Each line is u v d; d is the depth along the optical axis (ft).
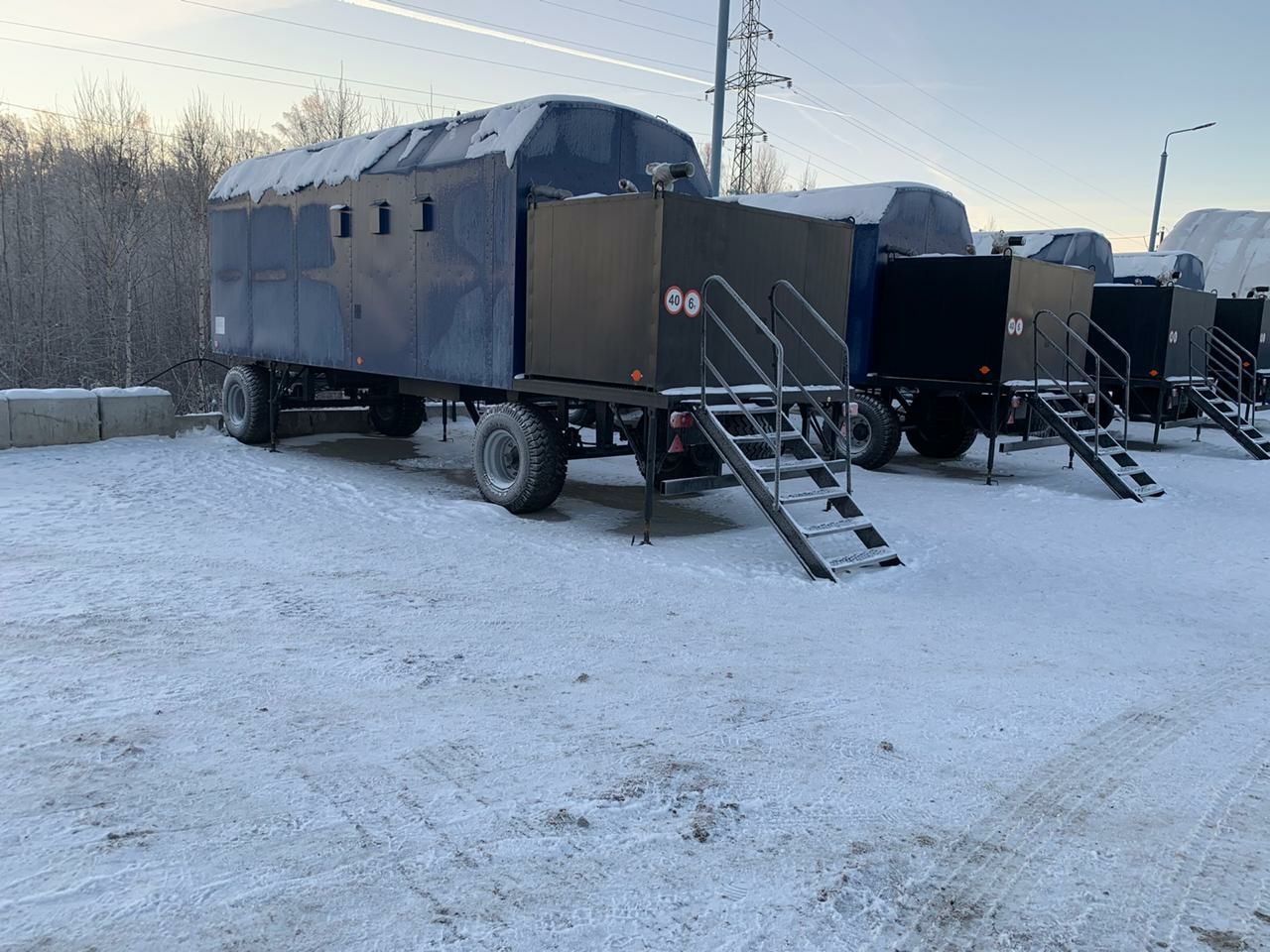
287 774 11.18
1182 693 15.34
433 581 20.43
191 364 89.25
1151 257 65.67
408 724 12.80
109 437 39.99
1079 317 42.34
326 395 46.88
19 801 10.21
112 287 91.76
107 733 12.06
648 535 25.13
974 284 38.06
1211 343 59.93
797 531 22.65
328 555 22.36
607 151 29.01
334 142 36.29
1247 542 27.91
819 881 9.37
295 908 8.54
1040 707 14.44
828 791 11.32
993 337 37.63
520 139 26.96
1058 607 20.59
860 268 40.68
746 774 11.68
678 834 10.17
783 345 27.45
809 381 28.73
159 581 19.43
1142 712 14.40
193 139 101.40
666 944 8.25
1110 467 35.86
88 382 91.25
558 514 29.01
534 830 10.12
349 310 34.94
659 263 23.56
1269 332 62.64
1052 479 39.75
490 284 28.32
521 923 8.47
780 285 26.61
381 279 33.06
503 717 13.19
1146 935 8.67
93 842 9.46
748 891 9.14
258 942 8.03
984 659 16.74
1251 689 15.66
